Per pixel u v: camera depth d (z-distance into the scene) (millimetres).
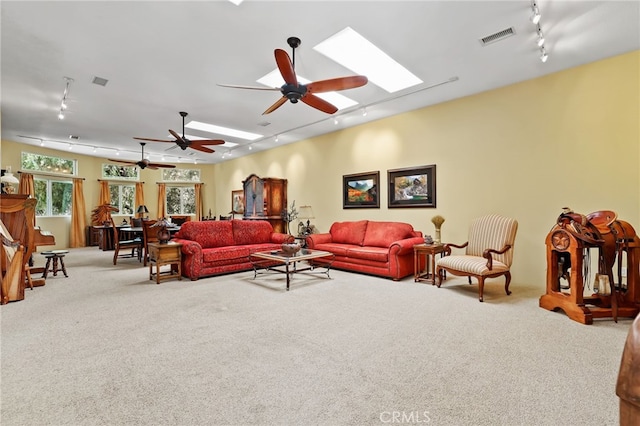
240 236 5715
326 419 1506
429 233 5176
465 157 4738
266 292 3885
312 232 7070
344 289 4031
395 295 3732
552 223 3973
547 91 3998
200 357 2146
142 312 3113
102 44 3219
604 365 2008
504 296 3678
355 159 6289
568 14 2775
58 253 4809
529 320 2854
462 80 4180
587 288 3676
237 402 1644
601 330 2605
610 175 3566
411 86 4387
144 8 2662
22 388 1772
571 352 2195
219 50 3363
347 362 2068
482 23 2926
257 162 8852
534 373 1915
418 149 5297
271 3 2621
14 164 7418
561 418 1501
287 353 2203
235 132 6871
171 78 4035
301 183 7496
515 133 4262
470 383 1810
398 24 2938
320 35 3098
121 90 4387
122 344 2357
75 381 1846
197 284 4340
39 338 2471
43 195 8227
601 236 2844
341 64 3713
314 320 2869
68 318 2938
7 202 3854
